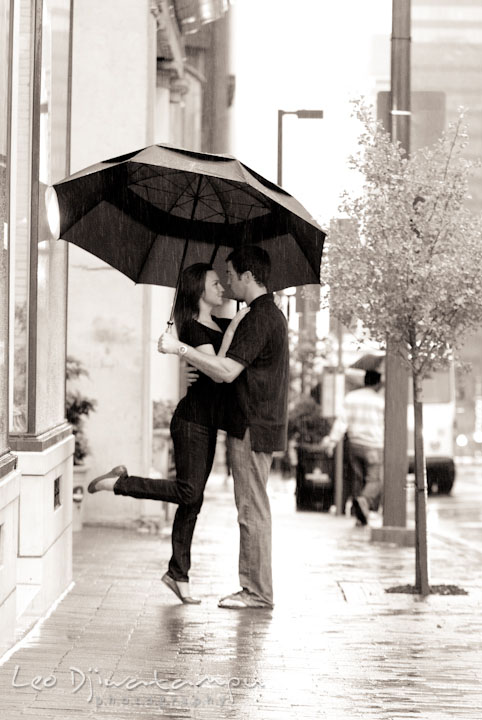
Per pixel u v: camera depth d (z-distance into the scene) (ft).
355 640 29.22
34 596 30.30
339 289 37.17
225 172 29.76
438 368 38.70
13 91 30.48
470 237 36.50
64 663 25.61
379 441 62.85
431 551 51.57
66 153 35.04
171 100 70.90
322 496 77.51
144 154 30.01
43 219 31.32
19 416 30.45
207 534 53.83
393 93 49.90
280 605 34.01
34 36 30.50
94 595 34.30
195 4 63.93
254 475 33.09
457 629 31.09
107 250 33.81
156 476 57.62
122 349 53.72
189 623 30.55
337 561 45.55
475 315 37.11
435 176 36.76
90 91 54.19
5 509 25.81
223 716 21.83
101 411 53.78
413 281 36.40
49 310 32.40
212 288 33.27
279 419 33.04
